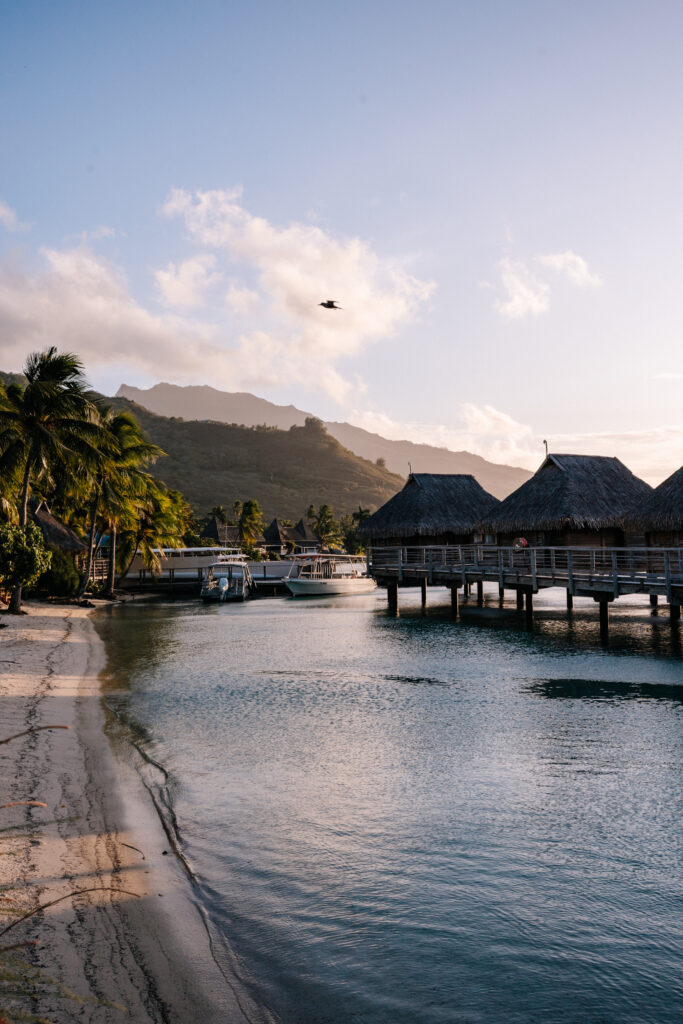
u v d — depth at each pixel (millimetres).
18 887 7484
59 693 18516
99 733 14609
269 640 30562
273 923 7078
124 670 22875
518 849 8867
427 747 13656
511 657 24844
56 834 9047
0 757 12227
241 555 72938
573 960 6492
